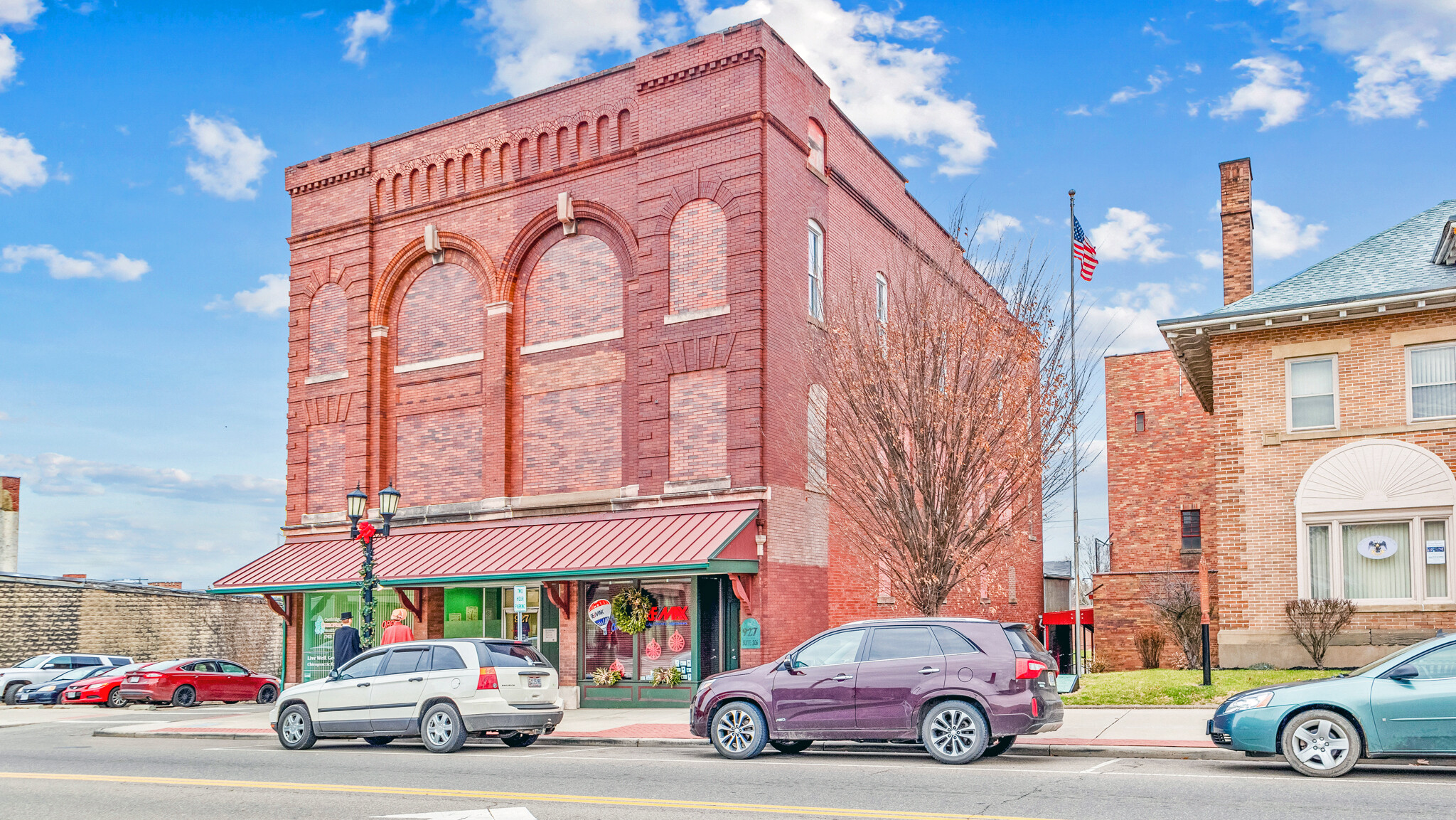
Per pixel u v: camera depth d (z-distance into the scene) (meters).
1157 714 17.48
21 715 27.61
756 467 21.78
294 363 29.45
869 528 21.33
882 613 25.94
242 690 30.89
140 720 24.80
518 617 24.48
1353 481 21.11
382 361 27.81
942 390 20.30
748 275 22.25
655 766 13.09
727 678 14.30
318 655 27.91
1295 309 21.50
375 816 9.83
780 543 22.12
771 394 22.23
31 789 12.14
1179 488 38.38
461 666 15.92
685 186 23.27
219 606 44.47
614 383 24.08
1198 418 38.34
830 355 21.97
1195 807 9.50
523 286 25.84
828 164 25.64
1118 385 39.72
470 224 26.66
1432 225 23.59
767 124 22.67
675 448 22.81
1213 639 30.72
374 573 23.86
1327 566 21.31
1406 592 20.62
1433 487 20.42
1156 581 32.56
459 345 26.67
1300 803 9.62
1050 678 13.60
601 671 22.88
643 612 22.41
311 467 28.83
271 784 12.12
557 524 23.94
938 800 10.12
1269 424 22.03
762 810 9.67
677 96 23.62
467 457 26.09
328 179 29.17
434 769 13.31
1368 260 22.95
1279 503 21.77
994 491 21.19
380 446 27.52
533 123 25.81
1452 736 11.01
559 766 13.31
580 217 24.98
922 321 21.00
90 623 40.16
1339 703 11.39
